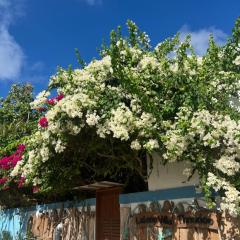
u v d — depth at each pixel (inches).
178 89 273.0
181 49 280.1
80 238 407.2
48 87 334.0
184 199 284.5
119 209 363.6
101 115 285.9
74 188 397.4
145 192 320.2
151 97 276.1
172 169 303.1
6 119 747.4
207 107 259.9
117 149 329.1
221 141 243.4
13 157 450.0
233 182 237.8
